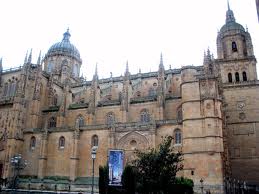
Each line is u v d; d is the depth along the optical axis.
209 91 59.03
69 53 107.75
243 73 78.88
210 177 53.81
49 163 71.44
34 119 80.50
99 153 66.62
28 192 46.09
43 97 86.56
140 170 37.72
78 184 64.69
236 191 65.06
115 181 33.41
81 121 80.31
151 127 62.34
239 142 73.31
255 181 69.69
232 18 86.38
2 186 66.81
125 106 74.38
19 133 76.44
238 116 75.19
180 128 60.81
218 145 55.47
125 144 64.19
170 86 80.31
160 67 75.38
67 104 83.06
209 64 69.94
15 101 78.19
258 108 74.12
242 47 81.06
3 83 87.25
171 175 36.84
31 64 85.50
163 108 70.38
